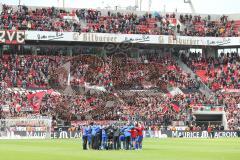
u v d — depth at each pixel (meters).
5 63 106.62
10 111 91.25
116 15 119.94
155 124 95.62
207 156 45.72
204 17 125.19
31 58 109.38
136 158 42.44
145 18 120.19
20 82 102.81
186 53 122.88
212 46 120.38
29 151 52.00
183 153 49.75
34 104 95.25
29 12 113.62
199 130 95.44
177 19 122.06
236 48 123.81
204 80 113.75
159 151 52.44
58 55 115.00
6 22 109.69
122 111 97.94
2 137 82.12
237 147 61.34
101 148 54.66
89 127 54.78
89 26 115.50
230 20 125.75
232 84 112.81
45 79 105.25
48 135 84.06
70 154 47.31
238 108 104.00
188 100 104.69
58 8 116.88
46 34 107.81
